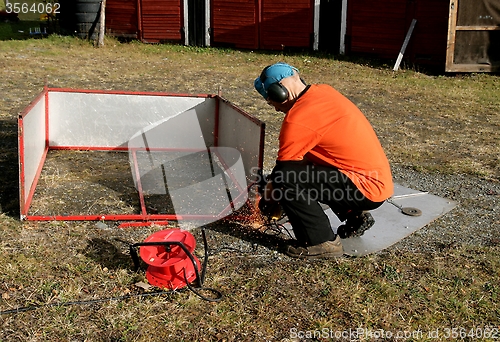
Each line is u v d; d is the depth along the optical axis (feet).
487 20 31.89
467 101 26.63
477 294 9.89
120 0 42.78
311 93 10.24
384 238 11.88
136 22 42.91
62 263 10.50
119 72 31.30
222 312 9.21
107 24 43.73
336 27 39.24
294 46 40.70
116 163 16.66
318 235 10.75
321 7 39.14
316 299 9.68
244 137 14.15
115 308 9.20
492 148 19.10
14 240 11.26
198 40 42.68
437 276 10.46
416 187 15.15
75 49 38.37
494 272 10.64
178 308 9.27
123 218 12.42
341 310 9.39
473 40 32.27
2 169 15.39
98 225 12.18
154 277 9.81
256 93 27.25
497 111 24.73
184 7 41.96
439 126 22.02
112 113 17.53
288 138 10.02
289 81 10.33
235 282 10.11
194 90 27.43
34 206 13.08
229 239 11.78
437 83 30.89
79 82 27.94
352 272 10.50
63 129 17.51
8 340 8.36
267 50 41.37
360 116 10.45
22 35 43.50
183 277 9.78
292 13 39.99
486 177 16.08
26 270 10.17
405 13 35.50
